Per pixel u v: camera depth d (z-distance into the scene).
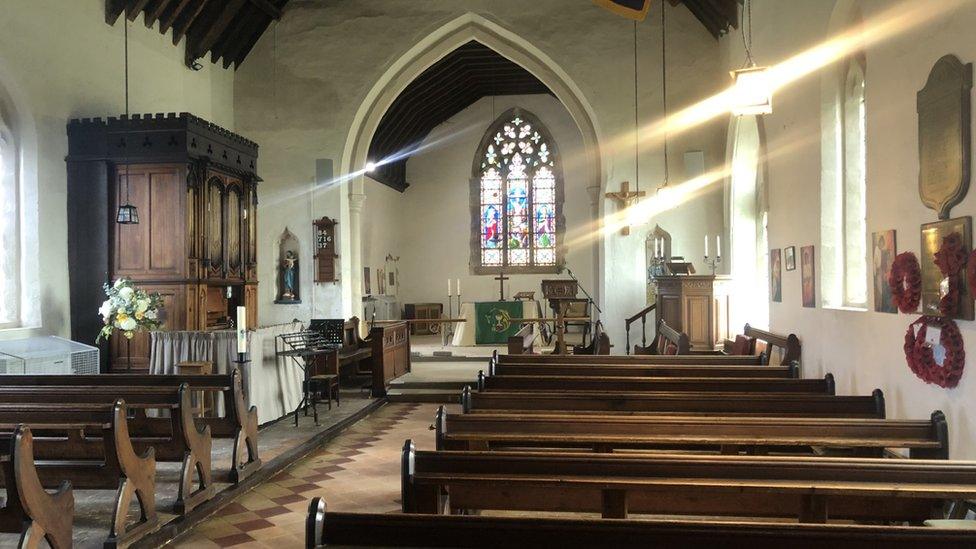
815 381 6.38
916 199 5.95
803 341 8.95
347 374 13.01
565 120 23.42
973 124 5.07
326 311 14.88
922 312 5.82
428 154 23.97
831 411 5.45
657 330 12.73
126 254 10.17
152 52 12.32
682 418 4.64
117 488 4.89
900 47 6.21
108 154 10.14
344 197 15.12
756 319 13.18
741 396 5.50
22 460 3.99
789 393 6.18
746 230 13.34
